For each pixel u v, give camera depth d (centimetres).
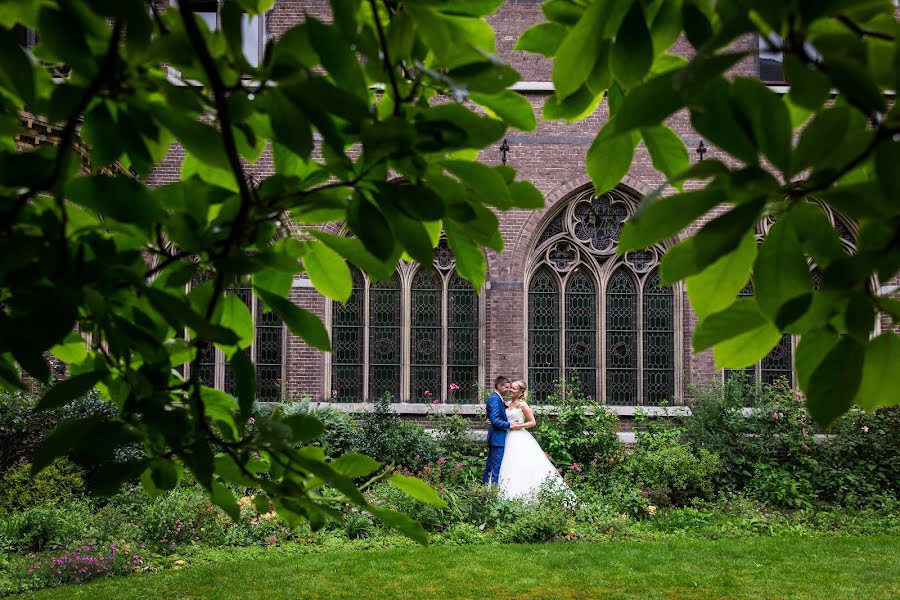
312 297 1138
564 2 100
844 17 64
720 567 639
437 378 1160
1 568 606
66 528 686
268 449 90
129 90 72
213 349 1086
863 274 65
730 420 1063
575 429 1080
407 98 82
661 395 1168
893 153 58
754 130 59
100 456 84
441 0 72
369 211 81
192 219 83
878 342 73
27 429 783
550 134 1171
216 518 737
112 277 78
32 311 73
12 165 72
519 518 788
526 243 1159
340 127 81
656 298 1178
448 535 747
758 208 61
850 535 805
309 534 743
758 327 80
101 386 106
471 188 84
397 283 1170
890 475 1038
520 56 1166
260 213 85
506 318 1148
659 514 866
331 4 72
